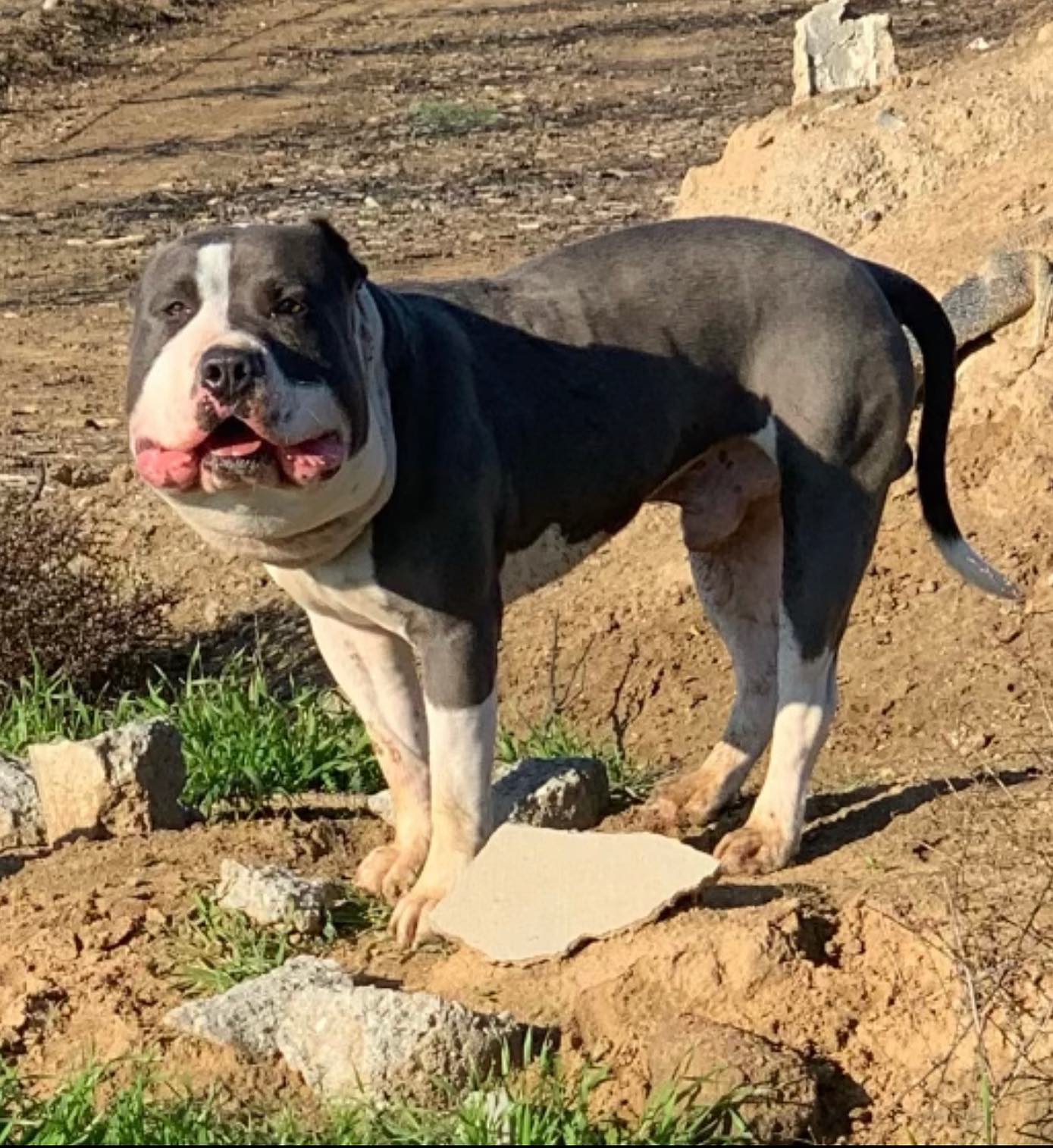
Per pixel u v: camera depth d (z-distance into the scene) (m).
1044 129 6.26
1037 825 4.20
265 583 5.96
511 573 4.17
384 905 4.19
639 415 4.18
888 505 5.39
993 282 5.43
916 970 3.86
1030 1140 3.62
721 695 5.19
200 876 4.26
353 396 3.80
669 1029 3.76
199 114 13.18
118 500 6.38
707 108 12.59
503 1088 3.70
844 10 7.25
